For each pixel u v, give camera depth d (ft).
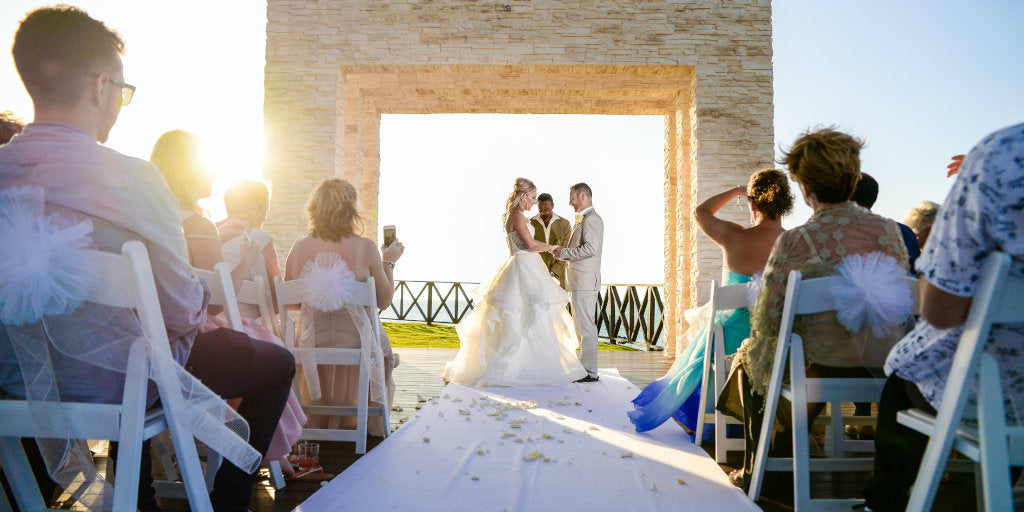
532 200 18.99
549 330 18.16
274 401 6.43
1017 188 4.14
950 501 8.18
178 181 7.50
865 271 6.71
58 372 4.86
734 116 24.25
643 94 28.40
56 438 4.79
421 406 14.64
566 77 28.12
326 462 9.86
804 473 7.09
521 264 18.35
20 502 5.30
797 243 7.37
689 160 27.07
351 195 10.96
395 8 24.73
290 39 24.91
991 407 4.45
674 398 11.34
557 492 8.36
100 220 4.80
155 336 4.85
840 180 7.39
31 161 4.72
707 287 24.07
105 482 5.19
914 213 12.21
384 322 48.88
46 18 4.82
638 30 24.49
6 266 4.38
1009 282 4.34
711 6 24.53
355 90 28.35
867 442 9.78
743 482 8.61
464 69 25.07
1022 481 5.79
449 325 46.65
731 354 10.76
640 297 33.30
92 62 4.97
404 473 9.16
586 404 15.01
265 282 10.07
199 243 7.29
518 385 17.49
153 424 5.13
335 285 10.07
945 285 4.48
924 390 5.21
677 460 10.01
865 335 7.06
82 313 4.70
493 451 10.46
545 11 24.52
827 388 7.14
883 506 5.95
